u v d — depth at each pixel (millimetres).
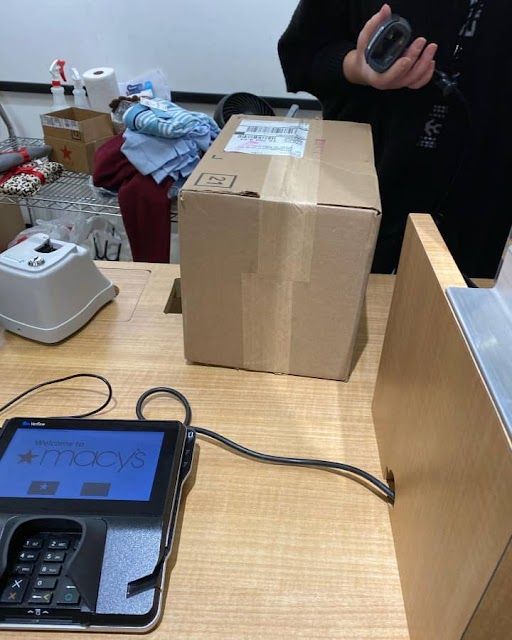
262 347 725
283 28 1891
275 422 672
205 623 470
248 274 666
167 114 1514
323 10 1021
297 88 1153
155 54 2008
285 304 682
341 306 670
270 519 559
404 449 516
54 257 767
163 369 749
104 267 965
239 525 552
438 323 431
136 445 573
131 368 748
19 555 484
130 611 454
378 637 465
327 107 1121
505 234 1078
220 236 643
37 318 763
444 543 382
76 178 1784
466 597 334
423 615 425
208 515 561
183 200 627
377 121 1041
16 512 502
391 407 581
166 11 1905
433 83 930
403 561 496
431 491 422
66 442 575
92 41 2008
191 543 534
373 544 538
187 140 1525
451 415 385
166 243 1598
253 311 694
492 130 999
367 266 636
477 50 933
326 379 739
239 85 2029
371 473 608
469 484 340
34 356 764
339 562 521
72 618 453
